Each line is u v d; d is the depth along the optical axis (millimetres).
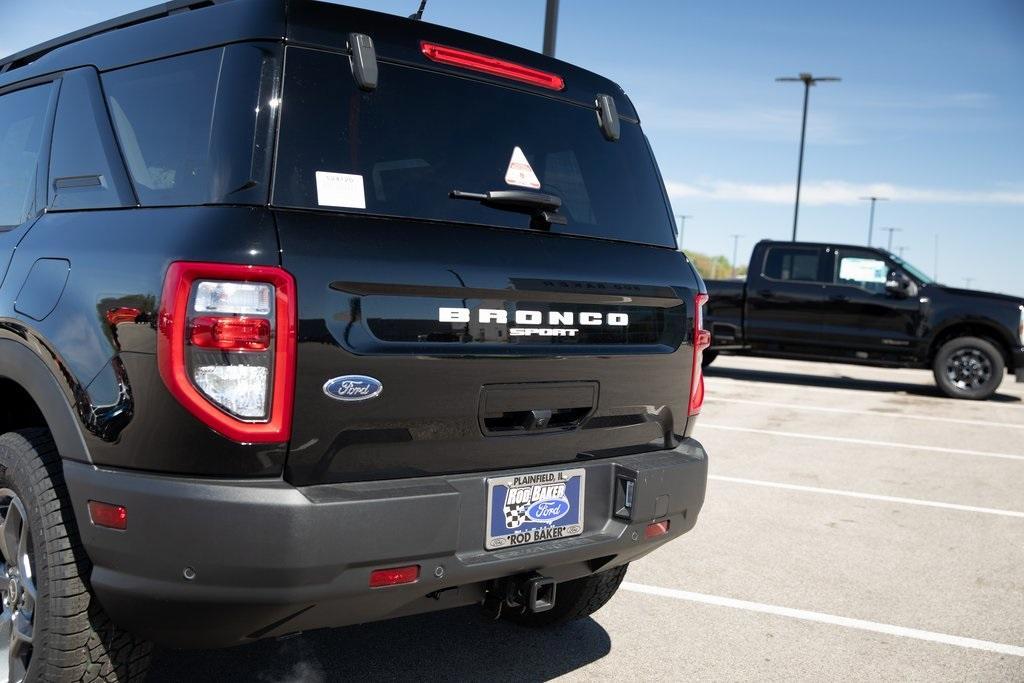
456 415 2543
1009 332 12648
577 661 3508
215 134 2389
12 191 3178
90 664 2506
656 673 3441
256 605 2244
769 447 8391
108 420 2334
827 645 3818
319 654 3418
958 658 3742
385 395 2387
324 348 2281
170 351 2195
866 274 13391
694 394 3352
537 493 2732
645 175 3404
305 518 2211
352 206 2438
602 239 3084
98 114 2828
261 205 2293
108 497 2318
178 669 3201
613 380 2963
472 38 2891
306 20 2482
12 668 2713
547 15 9734
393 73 2652
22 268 2789
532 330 2711
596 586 3600
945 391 13039
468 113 2811
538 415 2748
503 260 2672
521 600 2762
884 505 6344
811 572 4781
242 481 2225
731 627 3965
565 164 3074
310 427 2275
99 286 2420
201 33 2578
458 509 2475
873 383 14703
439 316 2494
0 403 3035
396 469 2457
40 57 3326
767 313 13852
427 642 3602
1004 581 4758
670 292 3201
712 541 5281
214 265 2193
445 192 2654
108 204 2631
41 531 2492
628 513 2896
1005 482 7277
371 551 2312
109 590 2354
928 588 4602
